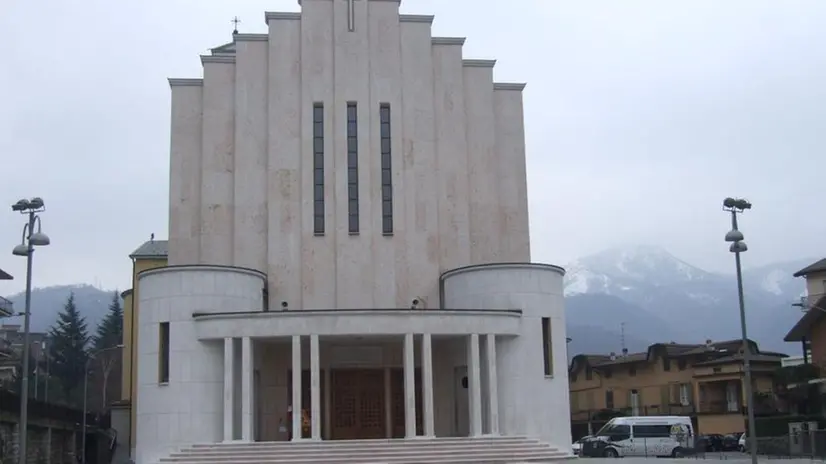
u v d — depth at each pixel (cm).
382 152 4566
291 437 4156
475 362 3988
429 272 4475
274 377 4269
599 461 4372
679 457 5522
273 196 4456
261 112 4556
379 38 4641
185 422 3884
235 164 4491
